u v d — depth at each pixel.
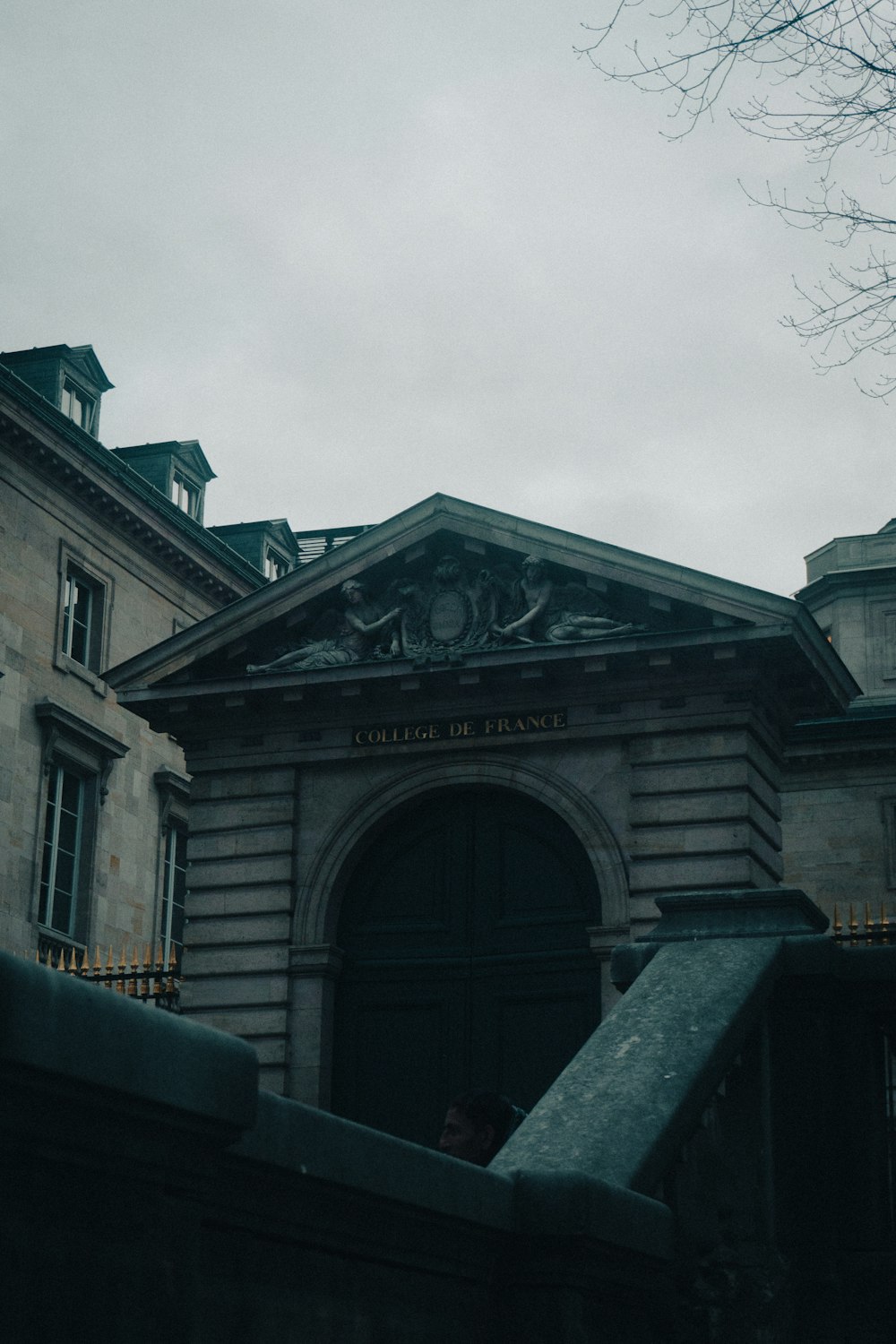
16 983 3.96
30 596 42.88
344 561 30.19
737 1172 9.98
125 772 46.06
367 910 29.45
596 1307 7.68
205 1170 4.97
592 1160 8.20
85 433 44.38
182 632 30.55
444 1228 6.70
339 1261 6.10
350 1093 28.34
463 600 29.78
